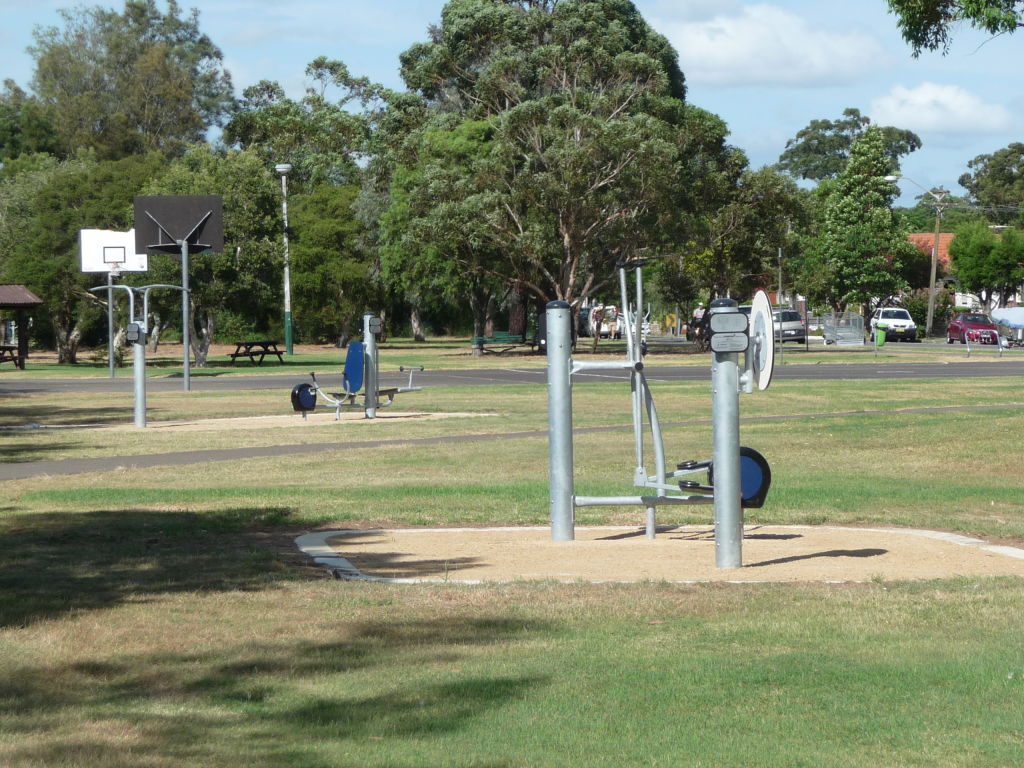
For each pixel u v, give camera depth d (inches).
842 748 202.2
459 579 358.9
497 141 2466.8
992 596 324.8
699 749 201.9
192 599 322.0
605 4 2669.8
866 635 281.1
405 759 196.4
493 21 2701.8
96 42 4003.4
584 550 417.1
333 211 3201.3
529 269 2564.0
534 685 240.8
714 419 380.2
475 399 1264.8
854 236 3597.4
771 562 392.5
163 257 2081.7
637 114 2425.0
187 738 205.8
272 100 4151.1
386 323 3690.9
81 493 564.7
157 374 1911.9
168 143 3905.0
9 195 2598.4
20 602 316.2
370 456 745.6
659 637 281.3
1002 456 738.2
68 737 204.8
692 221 2598.4
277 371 1975.9
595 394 1314.0
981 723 215.5
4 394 1430.9
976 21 698.8
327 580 353.7
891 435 854.5
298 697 232.1
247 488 587.5
